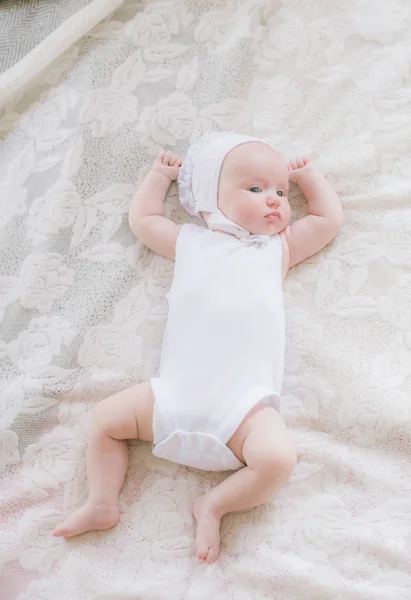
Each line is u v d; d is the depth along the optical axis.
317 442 1.20
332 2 1.51
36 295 1.31
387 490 1.14
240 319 1.19
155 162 1.38
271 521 1.14
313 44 1.49
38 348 1.28
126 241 1.37
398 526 1.11
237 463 1.14
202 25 1.51
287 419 1.22
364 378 1.22
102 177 1.40
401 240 1.32
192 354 1.19
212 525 1.12
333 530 1.12
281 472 1.08
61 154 1.41
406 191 1.35
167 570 1.12
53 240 1.35
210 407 1.14
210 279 1.24
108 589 1.10
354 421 1.20
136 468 1.21
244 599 1.08
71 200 1.38
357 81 1.46
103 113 1.44
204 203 1.31
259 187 1.28
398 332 1.26
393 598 1.05
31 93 1.47
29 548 1.14
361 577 1.08
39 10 1.52
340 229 1.35
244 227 1.28
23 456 1.21
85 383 1.26
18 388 1.24
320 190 1.33
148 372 1.28
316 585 1.07
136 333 1.30
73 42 1.48
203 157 1.31
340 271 1.32
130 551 1.14
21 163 1.41
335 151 1.41
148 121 1.44
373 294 1.29
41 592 1.11
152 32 1.50
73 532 1.14
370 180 1.38
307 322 1.29
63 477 1.19
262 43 1.50
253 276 1.24
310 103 1.45
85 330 1.29
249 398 1.13
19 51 1.48
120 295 1.33
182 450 1.15
